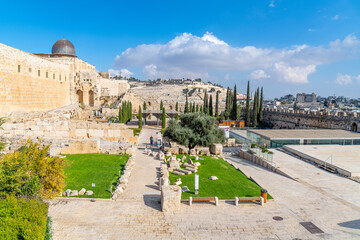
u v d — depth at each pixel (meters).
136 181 20.70
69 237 12.24
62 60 73.62
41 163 14.85
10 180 12.22
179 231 13.27
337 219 15.14
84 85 76.44
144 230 13.23
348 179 23.22
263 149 31.23
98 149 28.62
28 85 46.19
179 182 20.61
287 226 14.13
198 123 36.44
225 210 15.94
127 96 88.44
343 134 40.12
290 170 26.14
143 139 46.84
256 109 74.25
